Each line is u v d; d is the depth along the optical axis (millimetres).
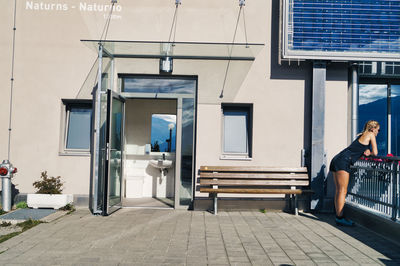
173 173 9102
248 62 7391
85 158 7355
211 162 7312
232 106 7613
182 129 7465
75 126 7645
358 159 6457
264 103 7371
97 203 7074
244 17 7410
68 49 7406
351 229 5855
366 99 7832
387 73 7434
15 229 5594
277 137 7352
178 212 7012
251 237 5293
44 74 7387
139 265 4090
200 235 5359
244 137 7598
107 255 4418
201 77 7402
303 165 7305
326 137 7316
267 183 6914
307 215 6918
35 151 7340
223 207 7191
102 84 7371
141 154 9219
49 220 6129
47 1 7418
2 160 7320
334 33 7207
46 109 7379
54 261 4188
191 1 7418
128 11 7426
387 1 7223
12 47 7387
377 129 6051
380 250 4727
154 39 7410
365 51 7207
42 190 6965
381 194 5641
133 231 5535
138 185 8898
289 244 4961
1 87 7363
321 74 7211
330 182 7242
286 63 7352
